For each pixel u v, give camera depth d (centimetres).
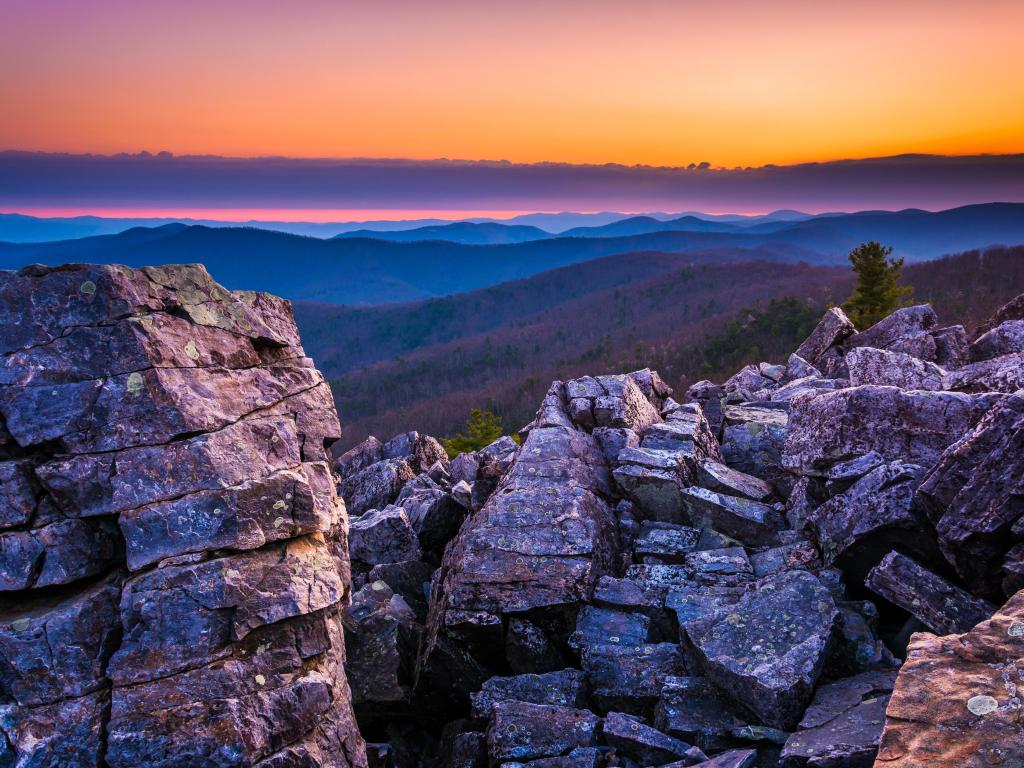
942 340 2303
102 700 775
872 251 6309
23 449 837
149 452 851
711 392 2572
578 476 1484
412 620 1455
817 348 2778
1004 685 604
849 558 1141
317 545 939
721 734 915
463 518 1889
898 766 559
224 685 802
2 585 795
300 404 1062
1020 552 909
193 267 988
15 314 848
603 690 1078
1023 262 18300
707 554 1294
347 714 906
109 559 838
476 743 1051
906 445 1245
